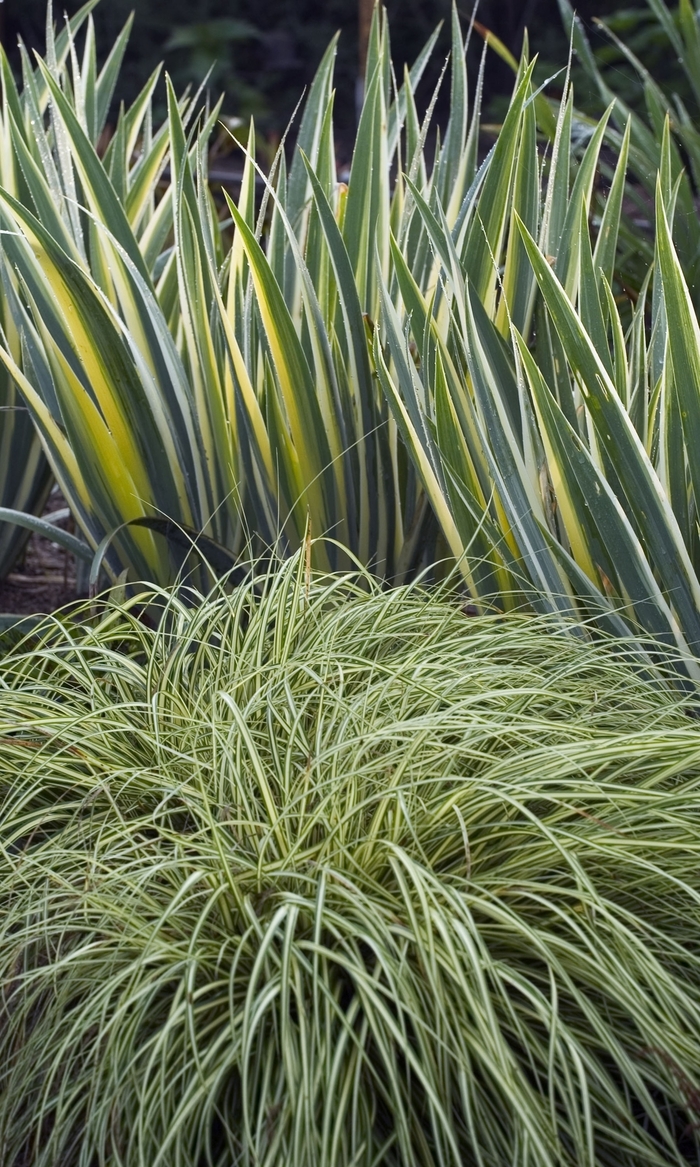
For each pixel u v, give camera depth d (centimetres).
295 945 106
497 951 117
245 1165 99
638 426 176
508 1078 97
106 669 149
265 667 136
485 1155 105
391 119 218
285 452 183
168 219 229
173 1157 107
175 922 117
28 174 187
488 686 139
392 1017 107
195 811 123
